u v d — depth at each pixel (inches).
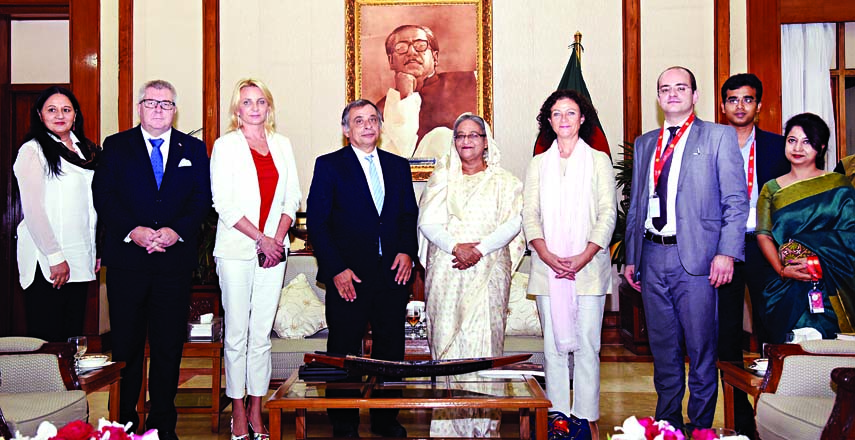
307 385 107.0
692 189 120.6
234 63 250.7
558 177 129.4
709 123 123.8
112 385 122.3
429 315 131.9
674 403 124.4
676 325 124.0
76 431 66.3
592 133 135.2
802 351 108.4
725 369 120.6
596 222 128.3
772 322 133.6
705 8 239.3
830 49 227.9
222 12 250.4
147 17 241.6
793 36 228.2
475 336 127.2
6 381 109.1
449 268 129.6
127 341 128.4
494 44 249.6
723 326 135.8
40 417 97.5
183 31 244.4
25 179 134.0
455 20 249.1
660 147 126.2
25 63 267.4
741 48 227.6
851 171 144.2
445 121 248.7
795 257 128.5
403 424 149.3
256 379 133.7
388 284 132.4
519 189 133.3
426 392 102.5
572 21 248.1
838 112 229.5
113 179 130.2
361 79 249.4
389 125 248.8
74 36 224.7
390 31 249.4
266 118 136.3
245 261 131.6
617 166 232.4
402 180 138.1
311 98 250.5
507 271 132.3
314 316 181.5
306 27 251.0
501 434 134.6
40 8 246.1
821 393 106.3
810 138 129.5
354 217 132.3
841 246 127.0
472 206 131.1
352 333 131.1
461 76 248.5
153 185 129.8
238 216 130.0
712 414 122.0
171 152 131.7
